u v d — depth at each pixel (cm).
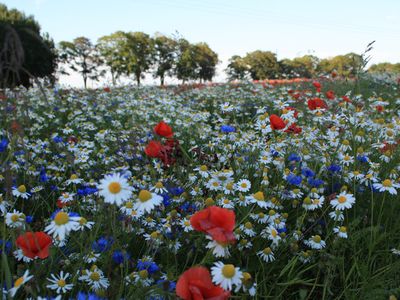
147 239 238
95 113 733
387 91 1088
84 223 208
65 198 295
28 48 3634
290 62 7956
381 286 227
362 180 318
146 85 1305
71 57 7150
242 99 905
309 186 320
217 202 274
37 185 340
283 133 415
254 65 8038
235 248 242
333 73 1194
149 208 177
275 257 245
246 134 450
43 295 181
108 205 199
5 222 198
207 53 6888
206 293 135
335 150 380
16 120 240
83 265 198
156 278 202
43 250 166
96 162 407
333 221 289
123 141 473
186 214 274
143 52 6794
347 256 268
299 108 583
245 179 316
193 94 1127
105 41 6950
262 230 255
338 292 239
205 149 462
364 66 540
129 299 169
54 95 852
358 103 566
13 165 338
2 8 3850
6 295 155
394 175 337
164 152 292
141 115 693
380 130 448
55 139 457
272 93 1051
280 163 349
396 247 270
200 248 236
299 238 253
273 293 229
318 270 242
